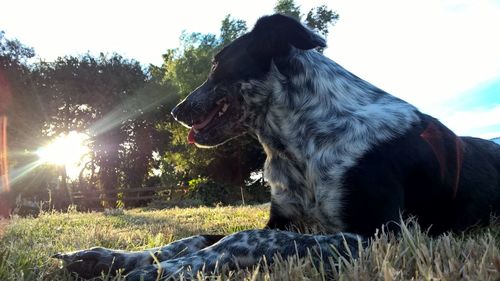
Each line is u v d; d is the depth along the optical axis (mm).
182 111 677
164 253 493
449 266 325
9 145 5438
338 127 566
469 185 624
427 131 589
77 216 1503
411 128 576
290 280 352
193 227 1011
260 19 627
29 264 466
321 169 555
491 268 317
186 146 4273
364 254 377
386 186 529
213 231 926
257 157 3953
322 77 602
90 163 6086
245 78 628
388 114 578
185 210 1767
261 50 620
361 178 529
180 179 4504
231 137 667
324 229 568
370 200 523
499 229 603
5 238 783
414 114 600
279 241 453
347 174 536
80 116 6012
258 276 368
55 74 5973
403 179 551
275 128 614
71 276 449
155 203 3143
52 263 486
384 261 323
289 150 601
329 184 545
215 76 660
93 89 5984
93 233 824
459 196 608
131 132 6102
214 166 4184
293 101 602
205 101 660
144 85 6156
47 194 3904
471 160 654
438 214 589
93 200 3975
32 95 5738
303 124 589
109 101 5965
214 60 675
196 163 4168
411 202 562
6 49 5918
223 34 4660
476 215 632
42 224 1158
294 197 604
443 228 599
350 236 469
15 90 5648
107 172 6051
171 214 1545
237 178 4129
